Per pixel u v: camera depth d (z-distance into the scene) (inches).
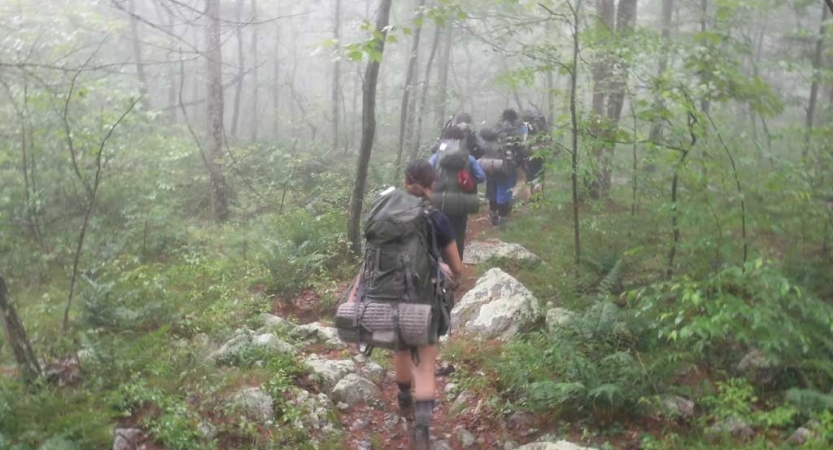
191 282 292.5
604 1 401.4
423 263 164.6
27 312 245.9
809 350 177.0
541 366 198.1
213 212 452.8
